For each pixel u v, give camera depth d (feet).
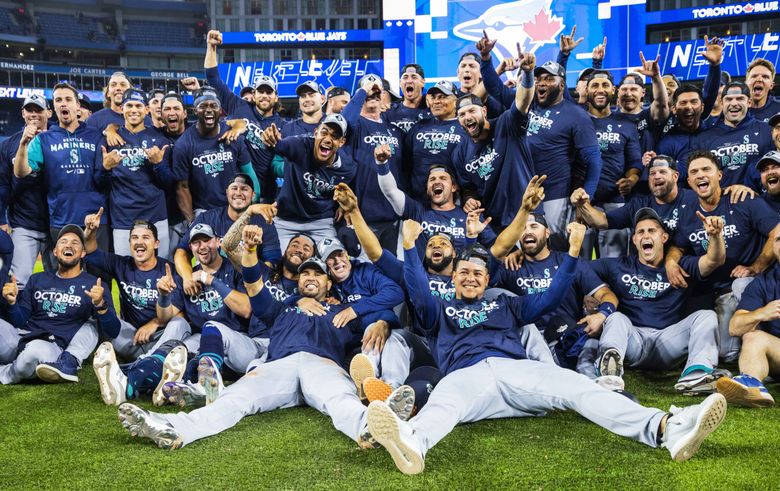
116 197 21.91
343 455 11.40
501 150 19.36
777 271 15.47
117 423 13.37
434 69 66.44
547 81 20.47
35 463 11.13
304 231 20.61
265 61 80.89
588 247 21.54
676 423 10.71
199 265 18.74
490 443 11.91
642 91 22.95
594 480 10.15
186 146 21.21
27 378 17.08
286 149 19.69
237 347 15.66
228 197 18.90
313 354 14.21
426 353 15.52
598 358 15.24
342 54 82.84
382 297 15.48
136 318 18.20
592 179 20.17
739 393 13.21
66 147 21.47
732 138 20.77
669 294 16.56
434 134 20.98
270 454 11.45
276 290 16.94
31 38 112.47
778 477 10.11
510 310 14.02
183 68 122.93
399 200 18.54
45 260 22.57
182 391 14.21
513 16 64.85
